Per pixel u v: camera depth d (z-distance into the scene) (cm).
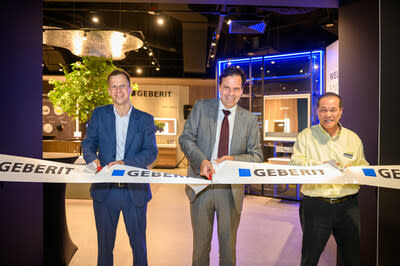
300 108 539
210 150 177
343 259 176
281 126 559
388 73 185
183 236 323
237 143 178
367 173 151
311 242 173
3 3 165
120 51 562
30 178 141
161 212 423
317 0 242
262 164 160
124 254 272
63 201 248
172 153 950
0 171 142
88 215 397
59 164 155
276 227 358
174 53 883
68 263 250
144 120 193
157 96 1005
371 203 201
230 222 176
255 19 500
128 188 181
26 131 186
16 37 176
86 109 415
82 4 558
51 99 423
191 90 1058
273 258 264
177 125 1007
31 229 194
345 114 236
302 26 640
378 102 195
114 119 187
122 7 579
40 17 200
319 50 514
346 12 235
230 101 169
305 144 184
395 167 153
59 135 926
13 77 174
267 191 577
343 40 239
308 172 154
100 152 187
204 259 177
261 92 580
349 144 176
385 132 186
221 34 747
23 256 185
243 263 253
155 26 710
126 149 185
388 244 186
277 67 566
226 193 176
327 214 169
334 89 464
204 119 180
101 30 439
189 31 661
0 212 165
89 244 295
